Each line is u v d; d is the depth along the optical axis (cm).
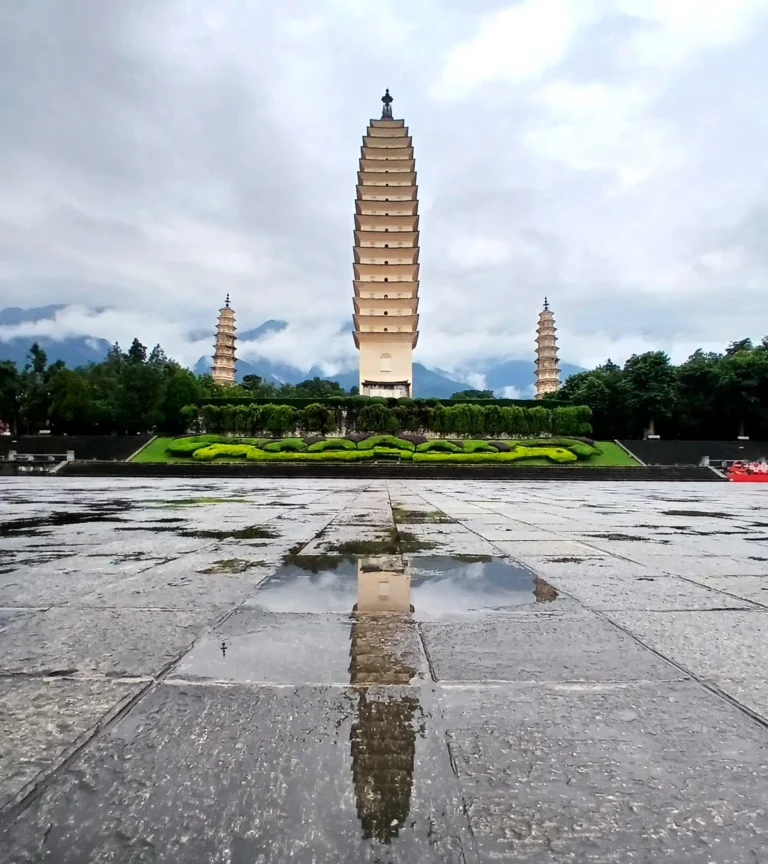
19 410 6197
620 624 325
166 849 136
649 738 193
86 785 162
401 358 6059
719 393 5838
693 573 488
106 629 309
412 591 406
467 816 149
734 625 326
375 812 150
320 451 4459
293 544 655
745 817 153
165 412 6053
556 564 525
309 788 160
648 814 153
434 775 167
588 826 147
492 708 212
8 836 140
